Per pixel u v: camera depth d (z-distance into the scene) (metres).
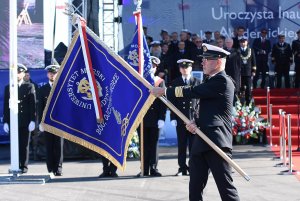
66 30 43.16
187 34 44.81
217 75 18.50
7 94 32.16
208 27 51.28
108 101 23.09
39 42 43.38
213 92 18.25
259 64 48.75
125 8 49.28
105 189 27.28
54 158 31.42
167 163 34.81
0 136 43.88
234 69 42.69
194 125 18.44
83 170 33.09
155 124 30.44
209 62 18.70
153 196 25.56
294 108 45.50
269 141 41.38
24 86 31.83
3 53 43.38
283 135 33.03
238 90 42.88
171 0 51.00
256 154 37.38
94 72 23.36
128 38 49.09
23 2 43.06
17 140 29.94
